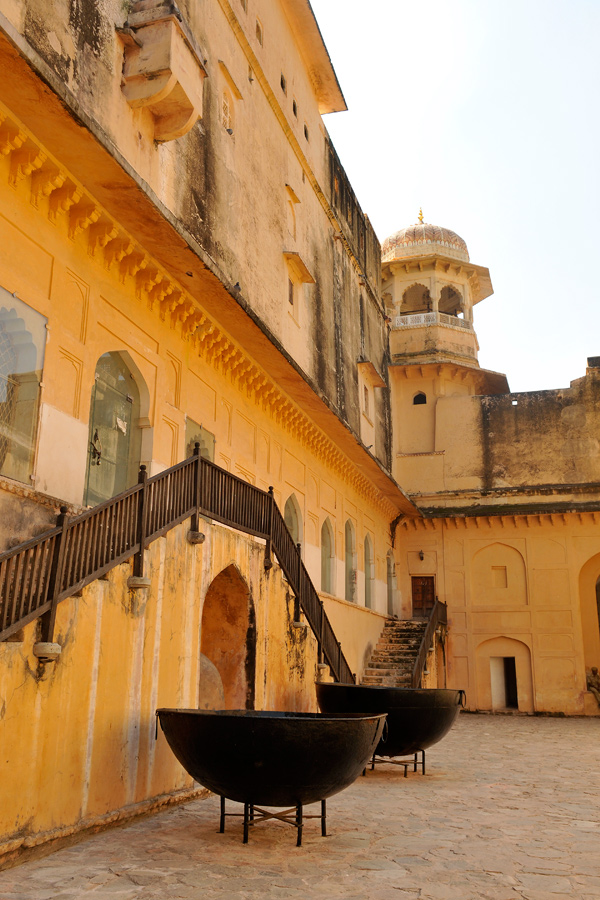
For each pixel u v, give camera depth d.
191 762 7.07
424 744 11.34
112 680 7.69
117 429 11.65
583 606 28.47
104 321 10.94
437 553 29.45
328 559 21.84
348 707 11.12
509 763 13.43
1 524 8.34
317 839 7.34
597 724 23.36
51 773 6.63
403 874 6.21
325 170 22.52
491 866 6.51
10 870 6.00
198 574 9.77
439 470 30.03
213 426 14.52
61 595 6.89
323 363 20.72
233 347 14.69
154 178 11.56
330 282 22.22
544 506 28.25
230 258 14.64
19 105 8.34
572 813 8.87
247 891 5.68
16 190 9.15
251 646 11.39
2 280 8.88
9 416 9.02
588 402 29.38
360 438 23.23
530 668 27.58
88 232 10.55
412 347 31.09
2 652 6.11
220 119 14.71
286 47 19.52
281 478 18.16
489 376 31.47
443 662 27.72
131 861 6.38
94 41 10.12
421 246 32.12
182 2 12.97
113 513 7.90
